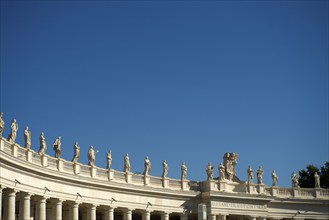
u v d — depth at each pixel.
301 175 130.00
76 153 72.88
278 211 100.69
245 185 95.56
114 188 78.50
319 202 103.88
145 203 83.38
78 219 77.06
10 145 59.66
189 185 90.75
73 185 72.06
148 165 84.88
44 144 66.94
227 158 95.69
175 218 96.75
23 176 62.53
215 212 90.62
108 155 78.88
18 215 68.94
